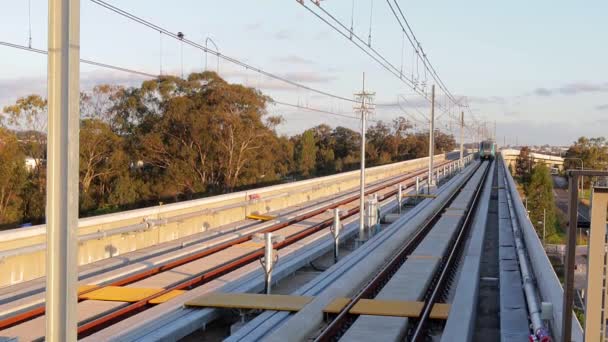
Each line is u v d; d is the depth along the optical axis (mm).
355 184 40906
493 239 19594
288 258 14930
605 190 4750
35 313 10148
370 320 9117
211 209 20000
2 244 12328
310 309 9422
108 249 15211
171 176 35812
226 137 36875
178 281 12430
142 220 16641
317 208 27078
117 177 34719
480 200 32344
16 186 28984
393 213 27359
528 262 12852
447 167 53156
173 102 35906
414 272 13031
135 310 10297
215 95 36531
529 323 8984
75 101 4590
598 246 4766
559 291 8484
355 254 15281
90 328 9297
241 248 16625
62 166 4570
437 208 27906
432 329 9289
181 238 18391
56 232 4602
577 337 7047
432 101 36344
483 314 10508
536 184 60750
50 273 4602
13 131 30922
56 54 4555
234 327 9336
